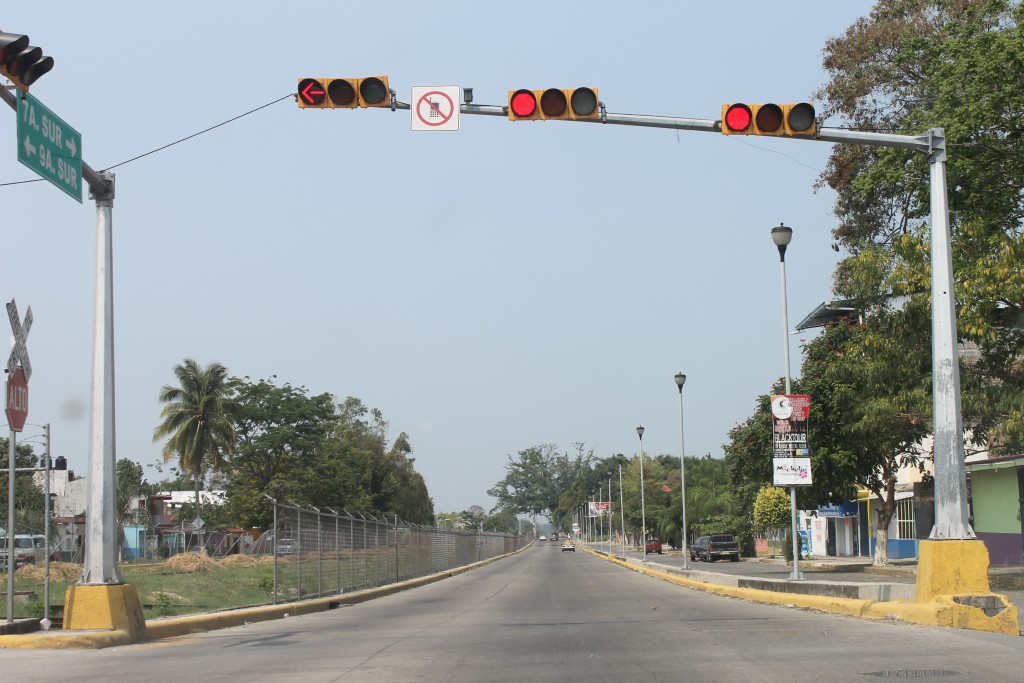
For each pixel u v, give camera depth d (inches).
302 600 886.4
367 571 1207.6
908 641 441.7
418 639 531.8
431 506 4426.7
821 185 1478.8
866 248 1157.1
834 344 1405.0
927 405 1043.3
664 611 733.3
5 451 2298.2
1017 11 973.2
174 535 2824.8
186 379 2596.0
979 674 335.3
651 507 3932.1
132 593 549.0
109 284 561.6
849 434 1333.7
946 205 546.9
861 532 2183.8
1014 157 1013.8
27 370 526.6
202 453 2593.5
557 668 385.1
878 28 1347.2
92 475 545.3
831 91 1419.8
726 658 401.4
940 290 538.0
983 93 984.3
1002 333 936.9
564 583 1395.2
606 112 512.4
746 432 1441.9
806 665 370.0
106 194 566.6
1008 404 919.0
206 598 1014.4
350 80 499.5
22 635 499.8
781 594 804.6
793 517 895.7
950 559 513.0
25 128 459.5
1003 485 1256.2
